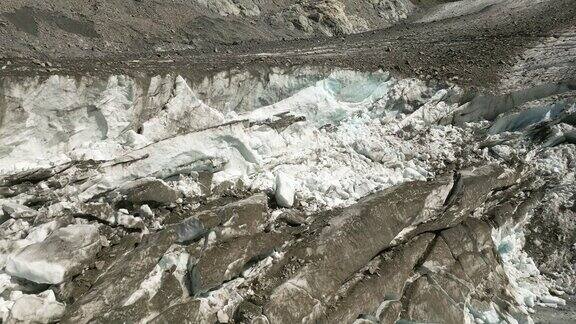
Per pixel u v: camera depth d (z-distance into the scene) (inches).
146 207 295.7
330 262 285.9
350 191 360.5
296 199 337.1
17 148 326.3
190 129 391.2
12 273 238.4
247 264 283.6
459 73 565.6
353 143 427.8
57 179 297.4
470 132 498.3
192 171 339.9
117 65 397.1
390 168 412.5
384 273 303.9
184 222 270.5
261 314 256.4
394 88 519.5
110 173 309.1
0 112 310.0
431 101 515.2
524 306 354.6
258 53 653.9
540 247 414.3
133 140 358.0
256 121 406.6
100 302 238.1
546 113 489.7
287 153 394.9
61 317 230.2
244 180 351.3
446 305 322.3
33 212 271.7
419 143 464.8
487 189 377.1
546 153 469.4
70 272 243.3
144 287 249.9
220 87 439.2
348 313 279.4
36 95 323.3
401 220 323.0
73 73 339.6
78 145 353.1
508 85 540.4
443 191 356.2
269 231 296.4
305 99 475.2
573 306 365.4
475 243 355.9
